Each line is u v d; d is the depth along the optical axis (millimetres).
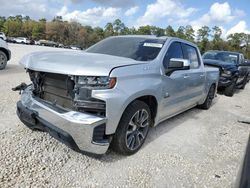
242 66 10297
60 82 3146
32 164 3076
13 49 24109
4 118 4297
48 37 88562
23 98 3611
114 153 3561
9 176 2795
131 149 3523
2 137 3617
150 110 3857
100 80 2938
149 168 3312
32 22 92938
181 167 3438
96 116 2947
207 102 6578
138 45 4250
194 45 5387
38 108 3262
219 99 8531
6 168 2926
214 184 3127
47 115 3141
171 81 4121
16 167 2971
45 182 2779
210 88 6531
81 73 2896
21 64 3562
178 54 4555
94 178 2965
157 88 3711
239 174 1568
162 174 3211
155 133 4527
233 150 4156
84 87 2926
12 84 6848
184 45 4863
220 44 84125
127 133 3389
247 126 5621
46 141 3650
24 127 4012
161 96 3879
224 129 5207
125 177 3057
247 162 1582
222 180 3230
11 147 3379
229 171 3465
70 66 2992
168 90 4078
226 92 9344
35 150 3383
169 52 4238
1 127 3936
